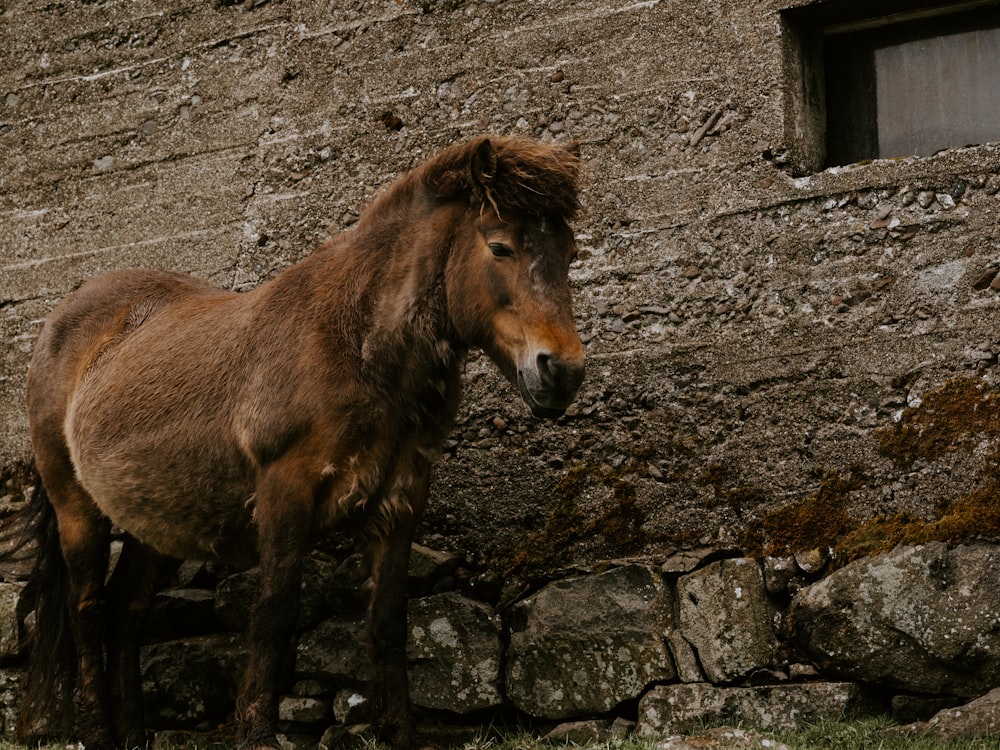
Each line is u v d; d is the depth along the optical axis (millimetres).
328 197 7492
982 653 5629
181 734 6988
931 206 6152
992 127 6422
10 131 8383
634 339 6676
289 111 7633
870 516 6074
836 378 6230
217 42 7855
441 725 6590
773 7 6520
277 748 5281
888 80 6703
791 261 6391
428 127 7277
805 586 6098
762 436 6332
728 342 6461
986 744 5176
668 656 6203
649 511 6504
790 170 6473
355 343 5457
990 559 5695
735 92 6582
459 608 6625
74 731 6902
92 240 8109
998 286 5969
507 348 5238
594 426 6688
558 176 5199
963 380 5980
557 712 6344
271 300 5777
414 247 5504
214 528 5969
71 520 6688
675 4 6734
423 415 5555
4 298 8305
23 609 7438
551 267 5160
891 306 6168
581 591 6414
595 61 6910
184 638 7160
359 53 7480
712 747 5258
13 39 8414
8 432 8156
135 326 6609
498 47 7145
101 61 8172
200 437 5816
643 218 6738
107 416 6223
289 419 5414
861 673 5848
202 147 7848
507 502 6809
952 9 6484
